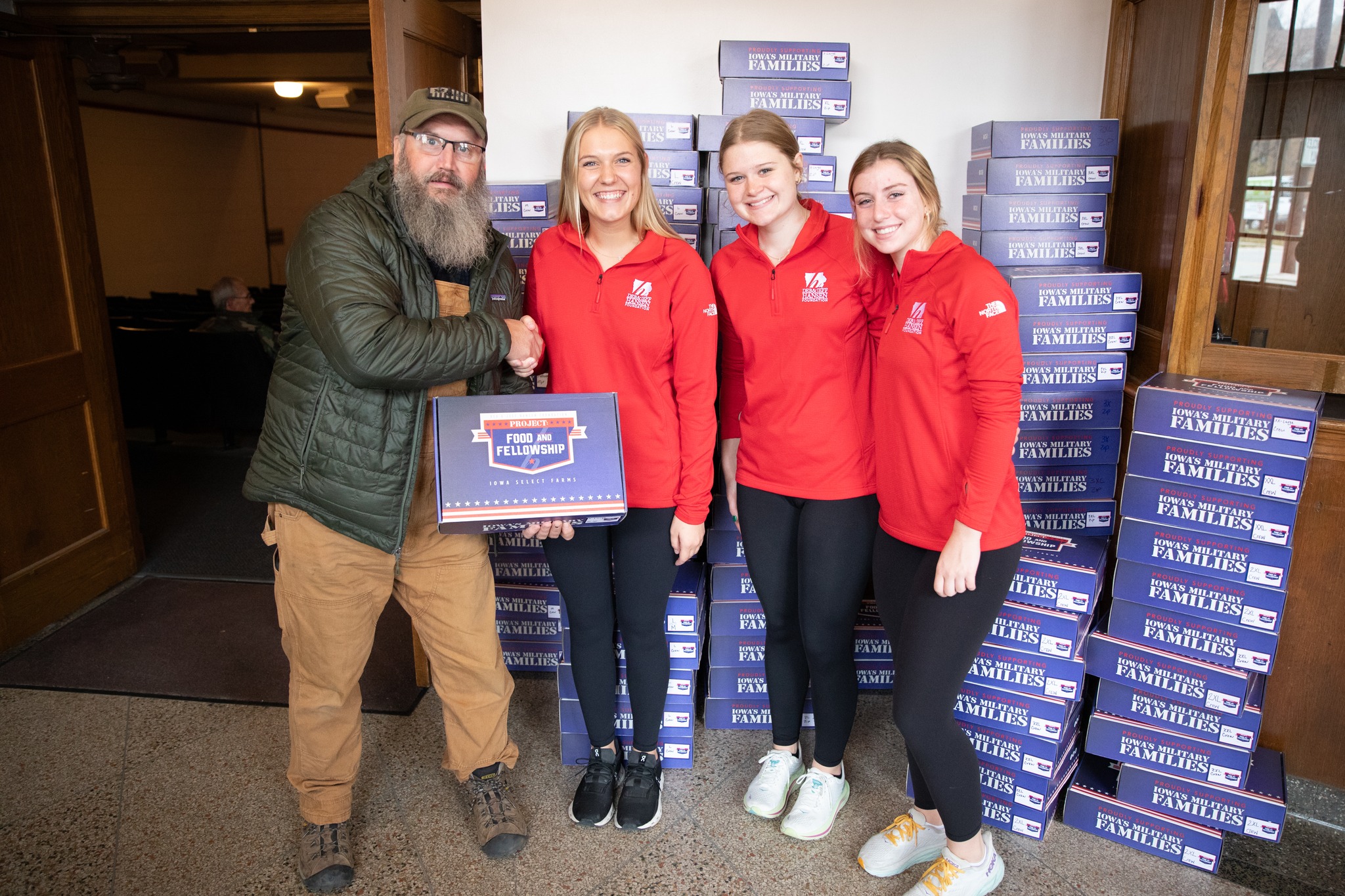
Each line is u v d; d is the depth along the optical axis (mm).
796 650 1990
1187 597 1831
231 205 9164
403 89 2346
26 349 2926
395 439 1652
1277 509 1710
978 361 1461
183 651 2834
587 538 1865
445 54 2629
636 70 2637
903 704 1630
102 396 3264
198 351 5285
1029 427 2139
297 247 1588
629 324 1756
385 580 1783
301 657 1762
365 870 1874
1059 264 2293
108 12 2965
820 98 2371
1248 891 1834
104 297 3291
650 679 1970
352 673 1804
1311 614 1997
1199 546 1801
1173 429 1786
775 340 1764
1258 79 1869
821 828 1963
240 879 1845
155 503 4371
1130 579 1886
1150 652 1883
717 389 2057
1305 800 2086
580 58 2637
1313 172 1894
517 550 2471
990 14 2541
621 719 2232
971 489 1479
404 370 1547
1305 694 2037
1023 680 1925
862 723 2439
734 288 1820
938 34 2564
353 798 2113
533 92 2664
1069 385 2109
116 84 3836
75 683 2623
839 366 1754
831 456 1774
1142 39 2322
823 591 1822
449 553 1848
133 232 8109
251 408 5383
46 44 2969
